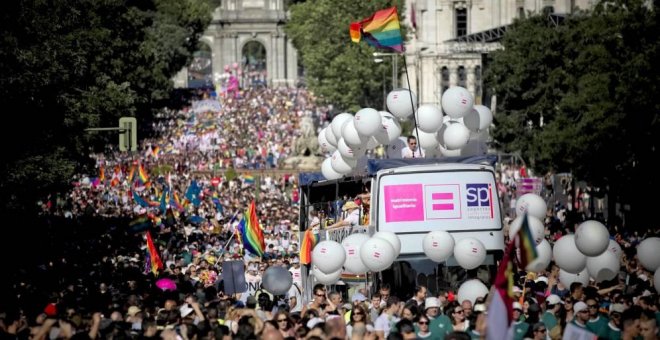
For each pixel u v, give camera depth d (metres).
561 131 132.12
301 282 79.44
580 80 130.88
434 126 72.88
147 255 94.31
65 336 49.34
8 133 86.19
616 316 51.91
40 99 88.06
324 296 59.22
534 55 166.62
